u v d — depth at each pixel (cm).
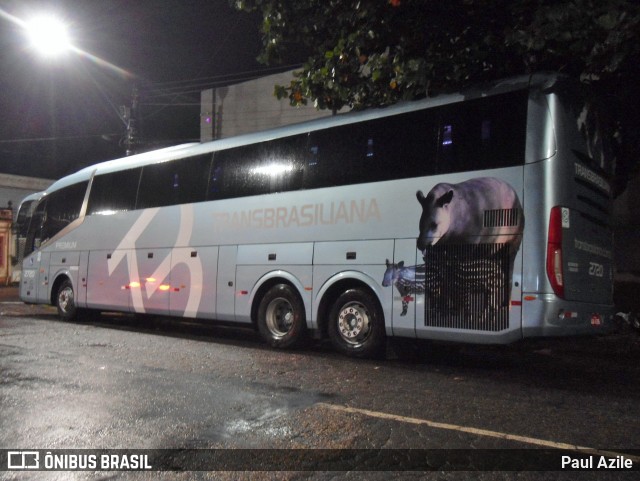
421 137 784
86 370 736
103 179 1309
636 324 1007
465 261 716
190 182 1102
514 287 673
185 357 841
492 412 555
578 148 711
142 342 992
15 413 546
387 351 867
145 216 1177
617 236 1440
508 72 857
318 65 932
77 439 476
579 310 686
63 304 1373
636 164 928
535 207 667
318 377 710
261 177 980
